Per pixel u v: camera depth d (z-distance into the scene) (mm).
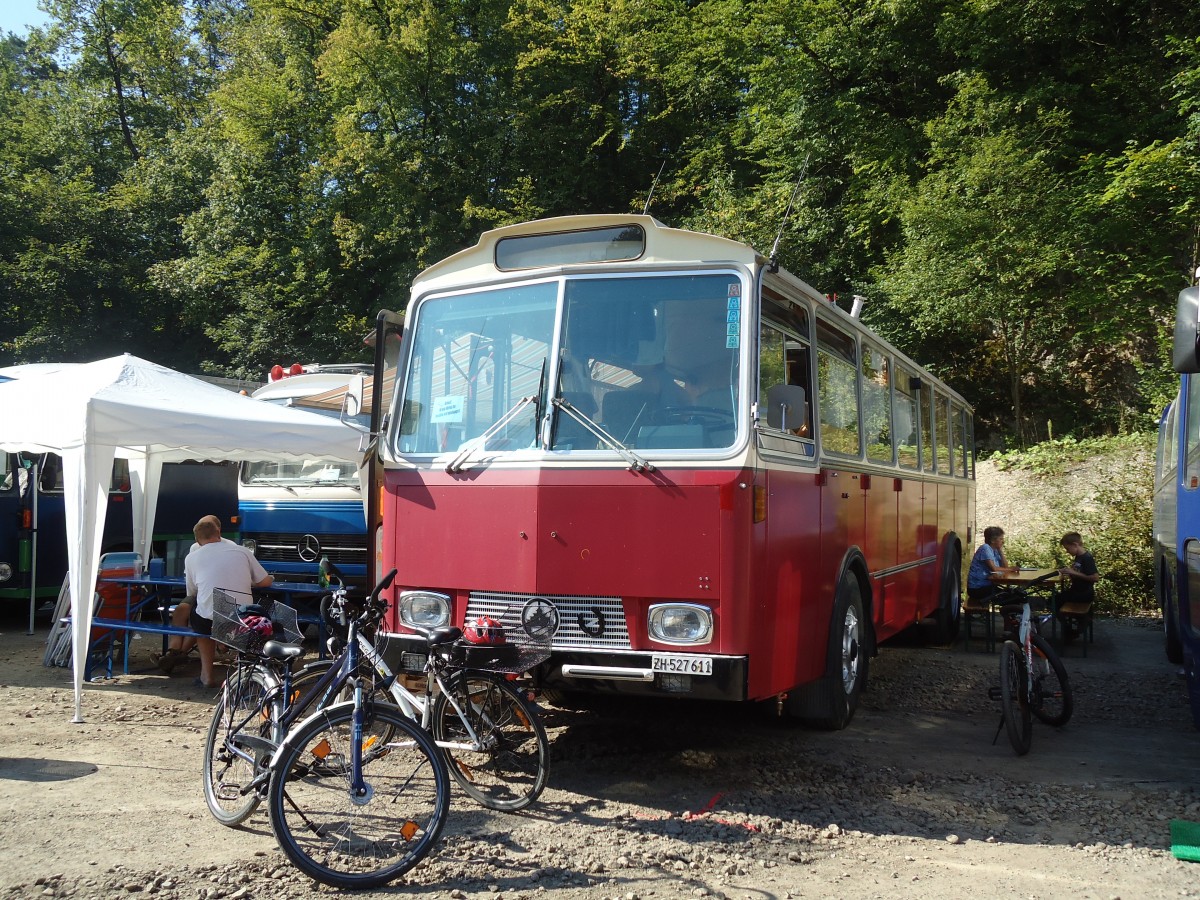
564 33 30188
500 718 5512
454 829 5137
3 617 13188
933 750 7082
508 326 6211
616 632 5602
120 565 10242
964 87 22609
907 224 22891
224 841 4914
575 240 6219
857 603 7617
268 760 4875
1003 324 23656
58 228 34562
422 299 6629
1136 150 22000
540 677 5762
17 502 11625
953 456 13172
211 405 9102
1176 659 10852
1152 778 6457
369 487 6887
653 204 29953
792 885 4523
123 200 35594
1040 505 19828
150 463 11109
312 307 32812
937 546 11648
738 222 25734
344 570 10719
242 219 32438
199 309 33906
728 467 5508
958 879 4652
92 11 38844
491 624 5527
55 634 9602
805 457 6484
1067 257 22359
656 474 5566
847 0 26781
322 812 4477
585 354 5941
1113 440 21578
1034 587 10797
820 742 7133
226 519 13375
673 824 5262
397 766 4648
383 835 4512
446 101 30719
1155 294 22250
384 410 7500
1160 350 21359
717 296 5840
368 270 32656
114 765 6227
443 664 5426
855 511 7637
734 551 5453
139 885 4312
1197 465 6414
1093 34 24969
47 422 8102
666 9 30438
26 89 42156
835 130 26453
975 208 22125
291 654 5004
